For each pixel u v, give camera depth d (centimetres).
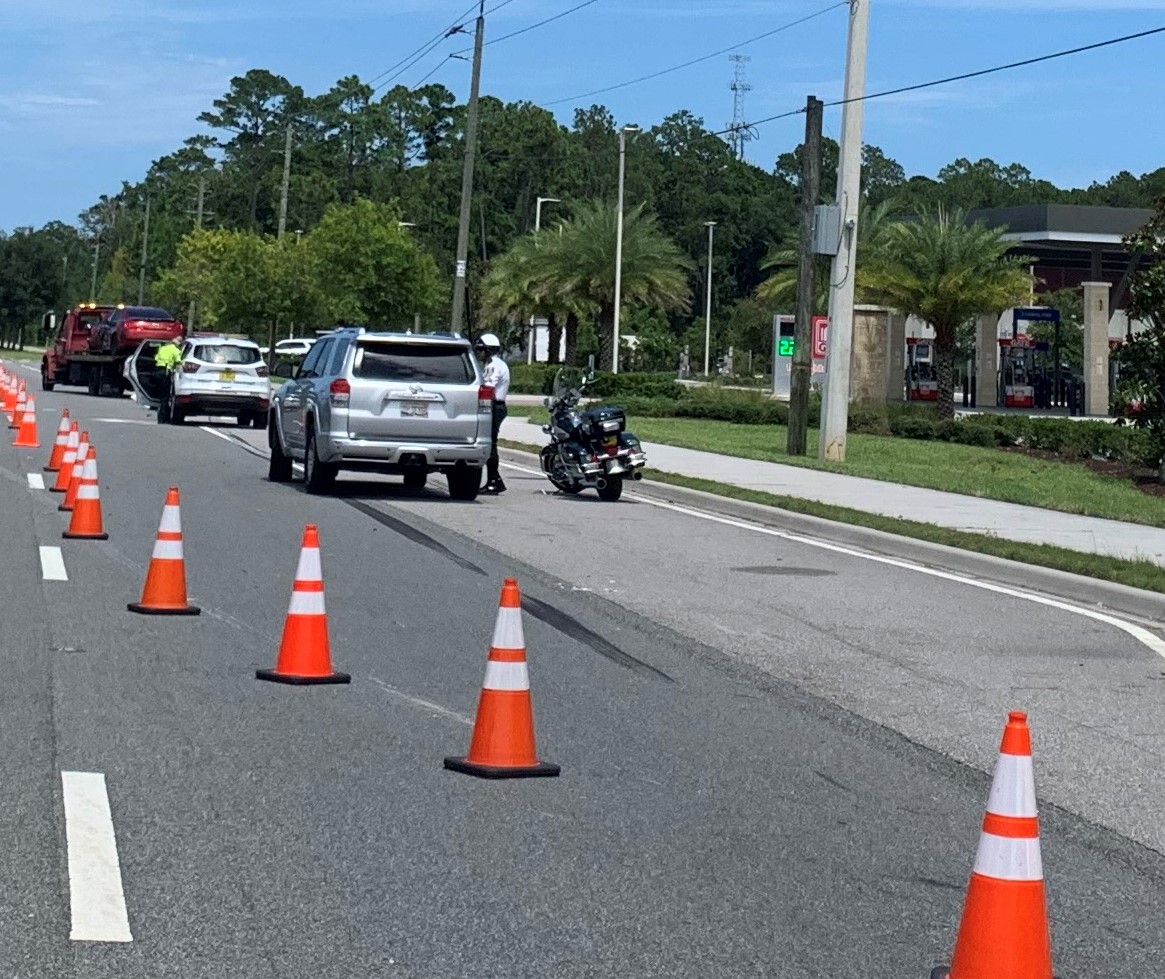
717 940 595
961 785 845
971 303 5222
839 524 1988
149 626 1190
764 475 2712
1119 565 1619
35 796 744
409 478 2464
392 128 14412
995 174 16050
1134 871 711
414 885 644
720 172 14900
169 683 1002
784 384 4747
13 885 624
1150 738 966
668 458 3042
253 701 966
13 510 1873
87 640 1125
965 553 1742
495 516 2075
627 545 1817
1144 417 3266
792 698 1043
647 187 13988
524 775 820
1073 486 2942
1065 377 6781
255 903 615
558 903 629
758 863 695
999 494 2464
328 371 2252
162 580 1245
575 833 727
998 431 4159
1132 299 3375
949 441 4275
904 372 6838
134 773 793
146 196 15588
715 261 14162
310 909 611
